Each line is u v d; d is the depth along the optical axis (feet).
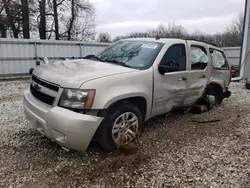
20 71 40.45
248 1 35.09
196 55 15.26
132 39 14.85
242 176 9.24
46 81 10.07
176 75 13.15
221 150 11.46
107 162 10.09
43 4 76.95
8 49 38.70
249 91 27.58
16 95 24.48
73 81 9.35
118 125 10.64
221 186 8.61
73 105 9.16
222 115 17.30
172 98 13.30
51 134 9.49
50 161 10.09
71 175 9.14
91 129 9.25
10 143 11.63
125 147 10.62
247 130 14.28
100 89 9.52
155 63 12.07
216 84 17.92
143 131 13.55
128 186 8.57
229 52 60.75
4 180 8.75
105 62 12.55
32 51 41.04
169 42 13.42
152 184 8.70
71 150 10.73
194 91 14.94
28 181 8.73
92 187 8.46
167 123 15.08
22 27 71.00
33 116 10.13
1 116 15.88
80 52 46.39
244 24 35.73
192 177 9.16
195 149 11.53
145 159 10.42
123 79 10.42
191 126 14.73
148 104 11.73
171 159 10.50
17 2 65.00
